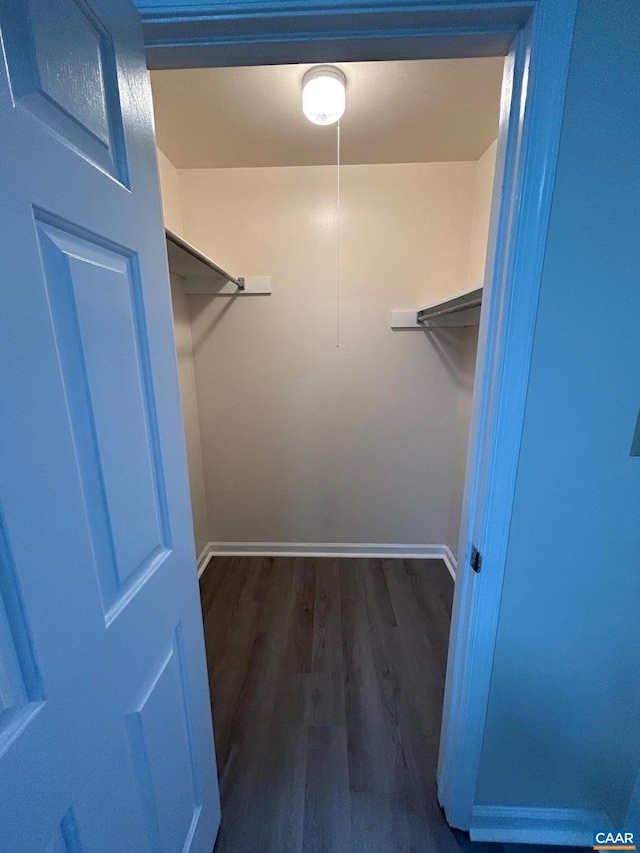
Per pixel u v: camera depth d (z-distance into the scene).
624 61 0.57
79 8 0.45
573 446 0.72
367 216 1.90
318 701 1.39
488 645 0.84
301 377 2.12
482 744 0.91
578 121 0.59
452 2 0.55
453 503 2.22
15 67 0.36
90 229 0.47
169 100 1.30
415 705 1.38
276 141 1.60
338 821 1.03
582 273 0.65
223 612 1.88
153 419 0.64
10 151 0.35
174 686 0.72
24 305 0.37
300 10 0.57
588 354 0.68
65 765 0.43
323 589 2.06
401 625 1.78
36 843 0.39
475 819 0.98
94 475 0.49
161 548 0.68
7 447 0.35
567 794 0.94
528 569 0.79
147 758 0.62
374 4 0.56
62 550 0.42
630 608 0.80
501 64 1.12
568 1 0.54
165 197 1.76
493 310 0.71
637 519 0.76
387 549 2.37
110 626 0.51
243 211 1.91
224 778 1.13
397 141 1.61
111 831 0.52
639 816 0.88
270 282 1.99
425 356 2.07
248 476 2.29
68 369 0.44
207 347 2.09
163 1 0.57
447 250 1.93
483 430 0.76
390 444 2.21
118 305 0.53
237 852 0.96
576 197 0.62
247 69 1.15
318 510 2.33
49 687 0.40
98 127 0.49
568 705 0.87
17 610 0.37
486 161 1.71
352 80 1.21
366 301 2.01
